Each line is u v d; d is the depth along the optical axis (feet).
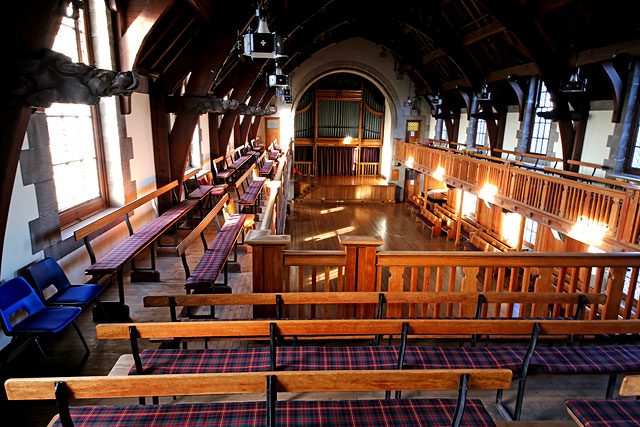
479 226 55.47
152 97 23.90
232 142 52.54
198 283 14.10
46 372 11.70
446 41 48.01
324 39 64.75
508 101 50.37
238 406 8.02
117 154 19.93
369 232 60.70
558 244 39.24
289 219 67.72
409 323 9.18
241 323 9.06
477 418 7.80
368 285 13.12
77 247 16.49
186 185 30.07
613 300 13.17
